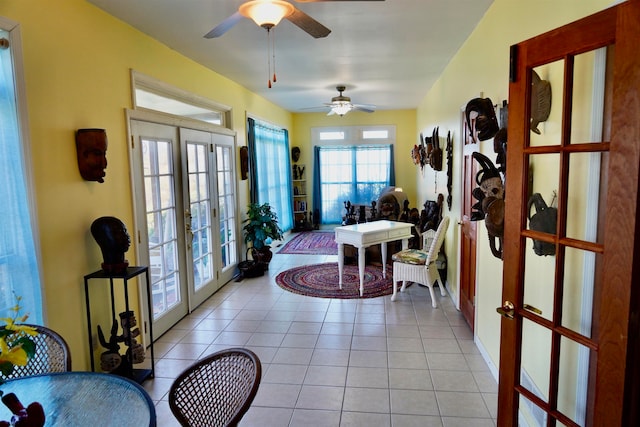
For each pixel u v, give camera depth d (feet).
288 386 8.88
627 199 4.13
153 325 11.32
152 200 11.47
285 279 17.28
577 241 4.86
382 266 18.75
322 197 30.17
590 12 5.10
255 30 10.71
